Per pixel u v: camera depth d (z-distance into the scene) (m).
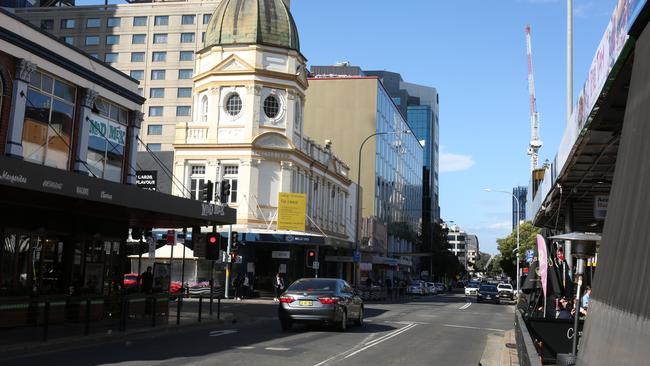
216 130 41.94
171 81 90.12
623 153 6.45
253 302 35.50
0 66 17.75
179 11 90.88
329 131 73.00
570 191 14.30
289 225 40.84
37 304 16.64
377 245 70.75
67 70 20.55
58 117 20.42
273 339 16.09
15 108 18.20
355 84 73.31
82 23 93.00
